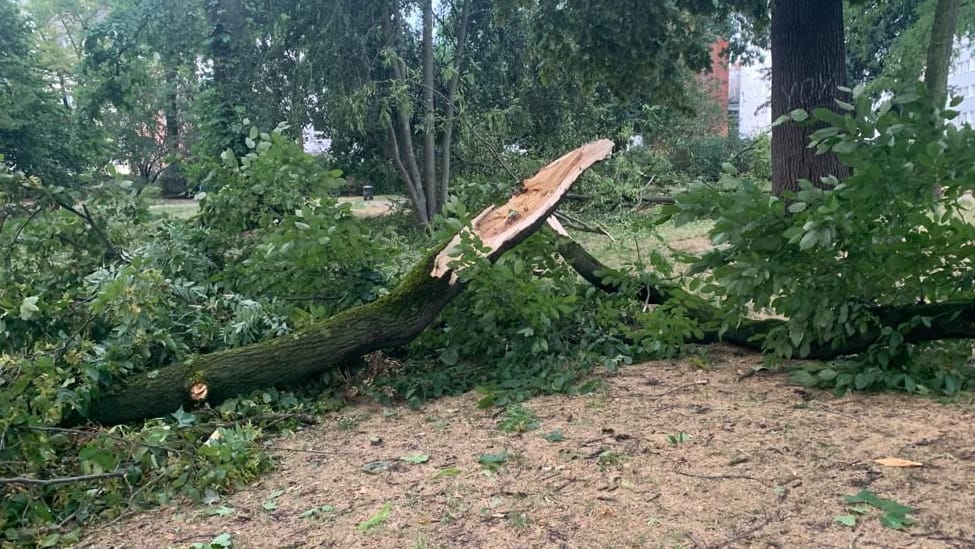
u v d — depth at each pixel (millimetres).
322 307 4875
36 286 5035
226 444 3436
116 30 13977
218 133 13562
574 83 13945
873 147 3885
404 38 13445
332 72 12422
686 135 19688
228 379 4230
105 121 33750
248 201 5680
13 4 22453
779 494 2863
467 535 2723
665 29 10102
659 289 5598
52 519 3152
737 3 10266
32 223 5121
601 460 3320
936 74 10820
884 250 3973
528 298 4777
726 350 5309
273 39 13281
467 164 14250
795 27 7508
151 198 5473
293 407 4387
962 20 14172
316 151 15938
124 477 3322
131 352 4172
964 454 3115
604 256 9695
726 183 4285
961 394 3949
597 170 12969
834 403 3945
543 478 3186
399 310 4668
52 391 3426
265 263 5215
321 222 5039
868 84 4465
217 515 3086
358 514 2979
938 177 3799
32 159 22234
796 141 7590
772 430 3564
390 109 13352
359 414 4422
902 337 4102
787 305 4266
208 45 13555
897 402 3887
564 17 10016
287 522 2963
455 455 3572
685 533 2611
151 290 4238
